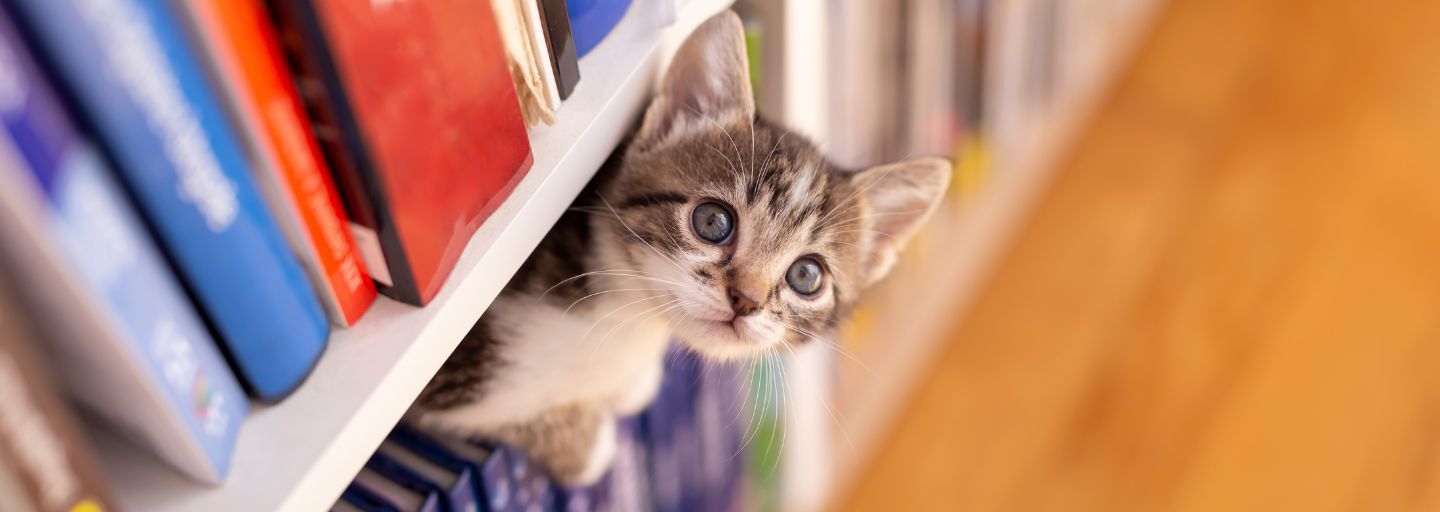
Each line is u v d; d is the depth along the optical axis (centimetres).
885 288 63
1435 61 94
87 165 28
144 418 34
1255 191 84
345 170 35
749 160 46
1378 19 98
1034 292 78
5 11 25
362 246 36
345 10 33
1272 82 93
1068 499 68
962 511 67
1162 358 73
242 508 35
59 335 31
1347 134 89
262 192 34
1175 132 89
